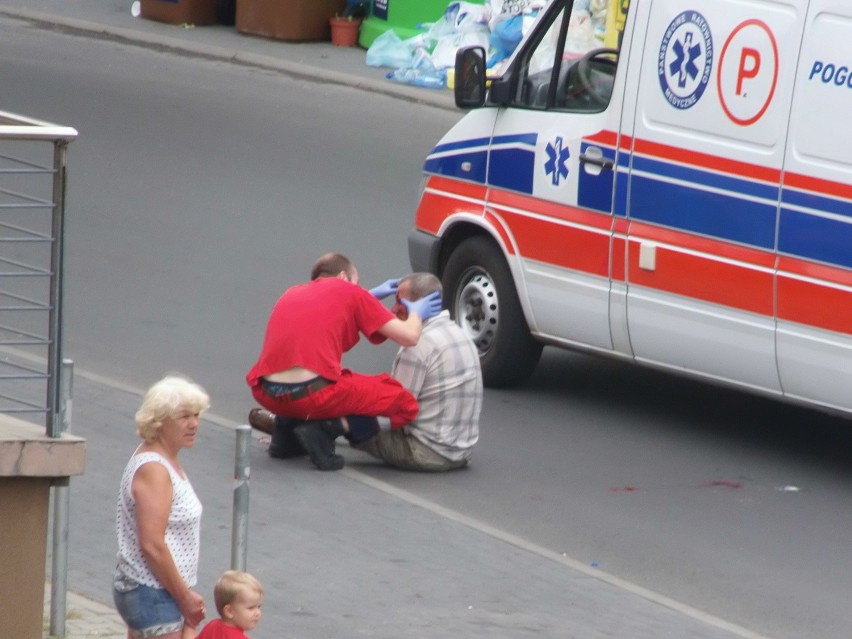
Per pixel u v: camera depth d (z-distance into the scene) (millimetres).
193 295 48969
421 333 34875
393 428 34875
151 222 57969
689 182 35781
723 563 30328
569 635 26125
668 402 41062
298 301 34062
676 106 36094
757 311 34688
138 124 75812
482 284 41312
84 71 89938
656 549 30875
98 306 47344
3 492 22906
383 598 27250
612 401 40938
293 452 35031
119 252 53594
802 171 33688
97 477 32312
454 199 41875
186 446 21203
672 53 36188
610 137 37531
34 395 35812
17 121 24031
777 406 41125
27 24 106062
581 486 34312
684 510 33062
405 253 55156
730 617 27844
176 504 21047
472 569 28984
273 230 57594
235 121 78062
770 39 34250
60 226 22703
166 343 43969
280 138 74625
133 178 64812
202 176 65875
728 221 35062
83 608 26000
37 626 23344
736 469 35844
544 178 39219
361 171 68562
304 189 64500
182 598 20953
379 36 95625
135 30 102562
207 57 97125
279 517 31031
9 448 22531
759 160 34469
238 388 40312
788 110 33938
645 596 28359
